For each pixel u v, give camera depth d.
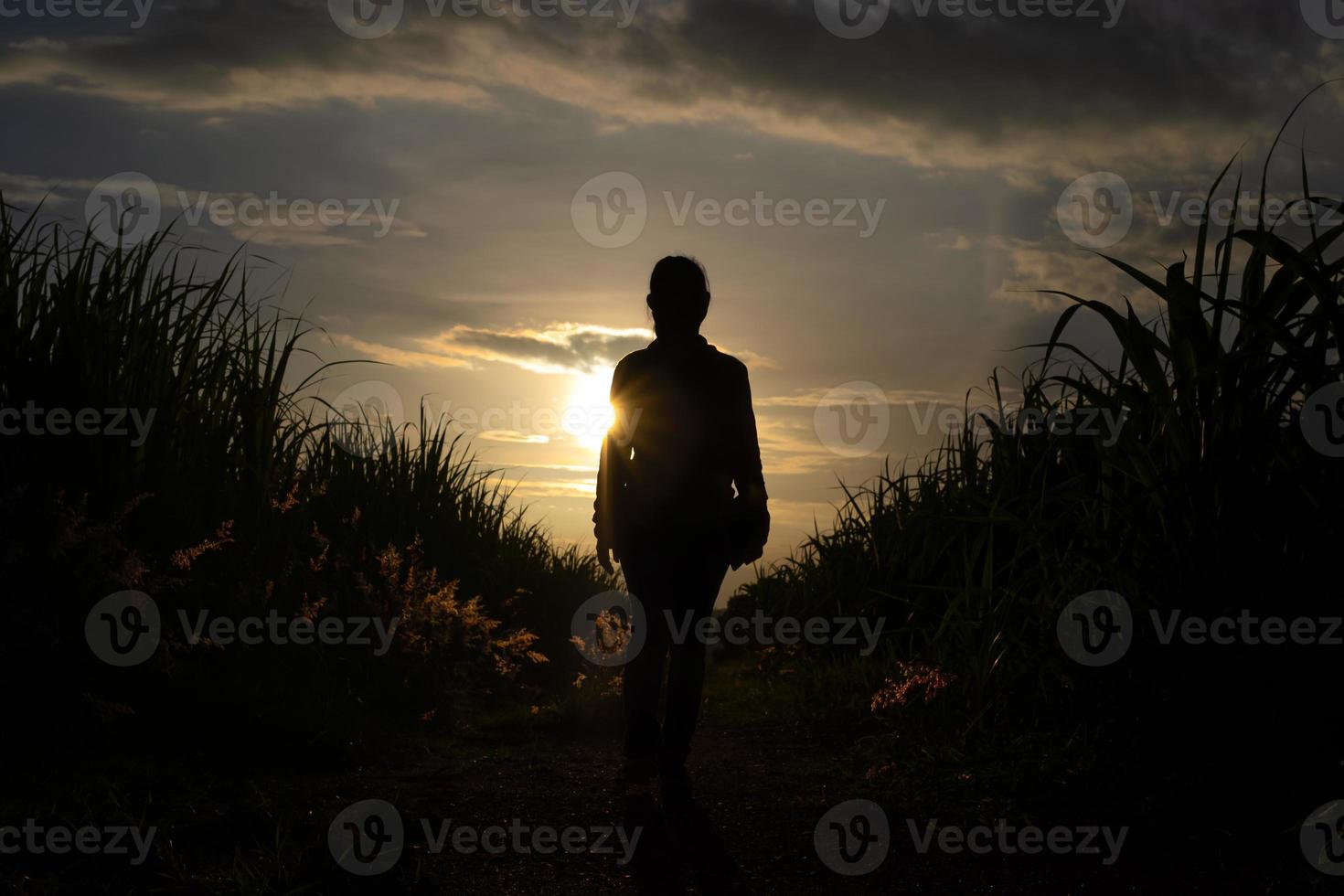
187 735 3.24
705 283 3.62
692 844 2.67
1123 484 3.27
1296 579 2.69
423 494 6.66
